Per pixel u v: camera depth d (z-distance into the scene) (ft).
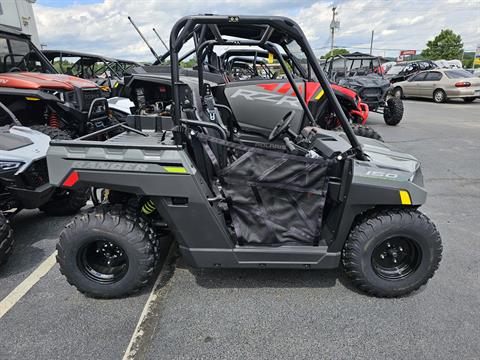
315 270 9.21
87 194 12.86
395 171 7.32
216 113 9.63
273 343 6.82
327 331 7.12
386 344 6.77
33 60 20.67
